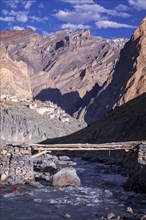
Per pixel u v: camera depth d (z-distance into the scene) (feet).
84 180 137.08
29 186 118.32
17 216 82.28
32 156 129.29
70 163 197.57
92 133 371.97
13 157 126.21
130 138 295.69
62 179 121.90
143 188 114.01
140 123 301.22
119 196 108.17
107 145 144.77
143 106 334.44
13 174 124.77
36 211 87.25
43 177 134.00
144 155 138.21
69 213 86.28
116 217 81.71
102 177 146.82
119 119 348.59
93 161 221.66
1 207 89.97
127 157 184.34
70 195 107.34
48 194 107.45
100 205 95.66
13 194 105.09
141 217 79.66
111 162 200.95
